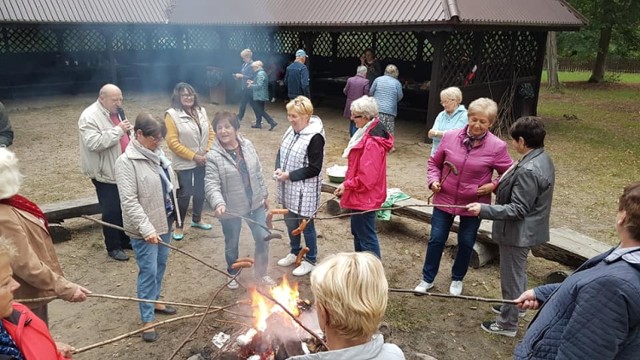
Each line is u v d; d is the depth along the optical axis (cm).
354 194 439
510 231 362
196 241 577
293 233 425
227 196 430
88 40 1667
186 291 466
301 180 455
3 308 188
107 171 483
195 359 340
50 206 568
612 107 1730
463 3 1045
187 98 545
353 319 149
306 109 442
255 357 309
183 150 546
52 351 210
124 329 405
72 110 1411
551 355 198
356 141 436
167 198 395
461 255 444
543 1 1302
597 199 766
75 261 520
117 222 510
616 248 194
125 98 1590
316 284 156
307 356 151
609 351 175
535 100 1364
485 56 1186
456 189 416
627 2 2148
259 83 1167
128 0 1580
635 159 1016
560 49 2412
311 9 1312
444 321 424
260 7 1445
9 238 247
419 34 1425
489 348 387
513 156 1056
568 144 1145
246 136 1138
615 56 3180
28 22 1359
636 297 170
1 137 500
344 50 1623
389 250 565
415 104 1432
